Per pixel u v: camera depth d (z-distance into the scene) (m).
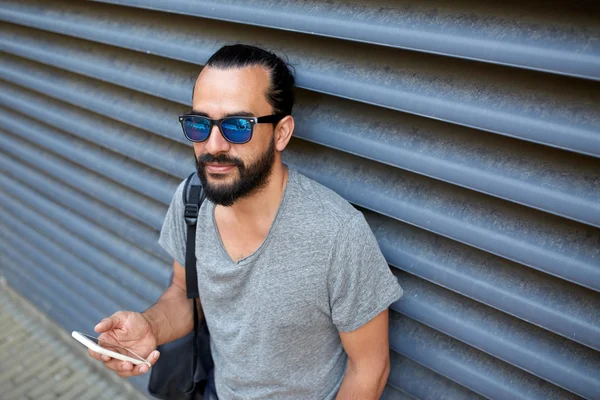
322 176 1.83
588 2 1.23
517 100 1.37
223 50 1.46
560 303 1.47
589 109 1.28
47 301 3.60
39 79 2.77
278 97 1.47
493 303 1.57
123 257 2.87
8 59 2.95
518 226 1.48
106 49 2.39
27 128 3.03
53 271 3.43
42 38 2.67
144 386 3.17
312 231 1.48
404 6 1.49
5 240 3.72
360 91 1.61
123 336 1.70
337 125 1.73
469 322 1.66
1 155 3.38
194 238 1.68
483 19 1.37
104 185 2.77
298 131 1.82
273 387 1.71
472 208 1.55
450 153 1.52
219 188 1.47
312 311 1.55
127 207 2.68
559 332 1.48
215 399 1.90
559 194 1.36
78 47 2.51
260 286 1.56
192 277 1.75
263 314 1.58
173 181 2.44
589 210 1.32
